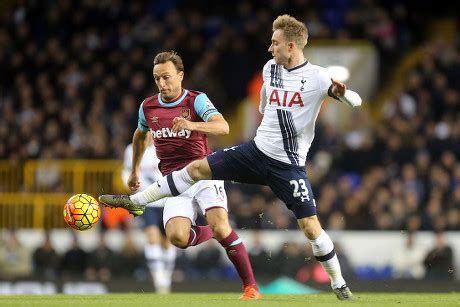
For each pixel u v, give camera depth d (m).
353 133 31.62
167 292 20.86
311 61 35.53
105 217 27.72
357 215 25.97
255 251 24.48
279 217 25.56
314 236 13.29
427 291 22.36
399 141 29.95
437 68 34.56
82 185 29.58
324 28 35.78
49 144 31.47
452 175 28.12
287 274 24.17
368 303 12.57
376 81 36.06
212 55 35.34
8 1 39.78
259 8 37.41
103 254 25.89
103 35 37.00
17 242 27.34
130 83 34.75
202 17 37.88
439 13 38.91
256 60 35.50
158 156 14.64
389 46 36.47
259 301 13.08
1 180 30.08
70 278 24.55
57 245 28.23
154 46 36.09
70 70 35.31
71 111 32.84
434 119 32.59
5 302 12.60
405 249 25.19
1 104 34.78
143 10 38.16
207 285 23.23
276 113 13.23
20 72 36.19
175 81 14.08
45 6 37.84
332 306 11.86
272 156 13.21
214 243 25.69
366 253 25.66
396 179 27.75
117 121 31.66
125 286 23.95
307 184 13.30
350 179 29.12
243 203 26.83
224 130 13.45
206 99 14.16
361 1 37.16
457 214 25.52
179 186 13.38
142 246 26.81
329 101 34.31
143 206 13.73
